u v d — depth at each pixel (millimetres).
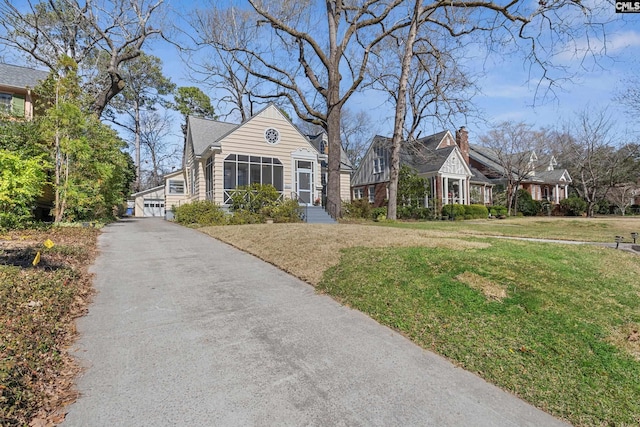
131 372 2855
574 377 2842
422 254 5727
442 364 3107
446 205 22406
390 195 16875
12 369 2557
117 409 2377
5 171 6520
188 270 6055
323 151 23828
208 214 13891
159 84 34562
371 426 2266
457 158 25172
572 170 33406
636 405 2533
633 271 5820
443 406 2510
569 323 3561
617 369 2910
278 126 17672
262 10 14695
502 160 28078
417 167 25516
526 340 3334
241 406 2439
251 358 3133
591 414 2471
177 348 3289
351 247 6777
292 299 4719
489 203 29734
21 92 16359
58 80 10883
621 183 30188
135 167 35562
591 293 4344
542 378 2846
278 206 14656
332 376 2863
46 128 10609
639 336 3391
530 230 12711
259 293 4934
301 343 3453
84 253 6789
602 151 28406
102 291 4855
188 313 4164
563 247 7363
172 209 19312
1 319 3363
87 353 3158
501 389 2758
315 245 7219
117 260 6664
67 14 18484
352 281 5039
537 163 29156
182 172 23953
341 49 15391
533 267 5102
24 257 5762
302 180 18422
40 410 2316
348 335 3650
